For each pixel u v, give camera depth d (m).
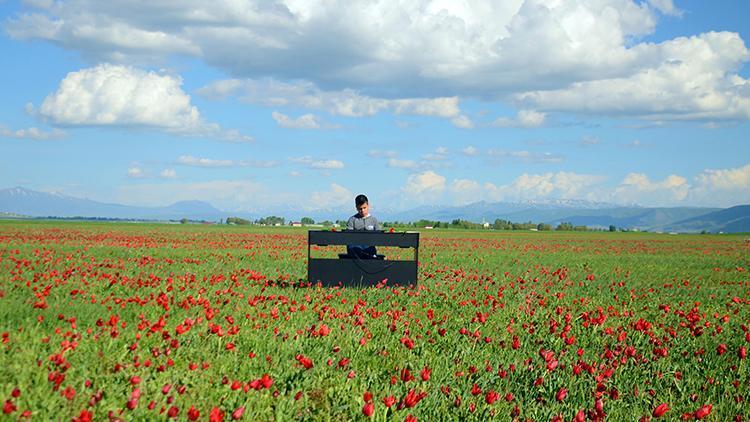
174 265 19.56
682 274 24.28
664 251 44.78
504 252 36.28
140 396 5.74
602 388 6.85
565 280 19.73
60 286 12.85
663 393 7.59
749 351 9.83
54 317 9.23
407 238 15.44
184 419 5.41
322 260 15.37
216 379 6.72
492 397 6.25
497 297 14.09
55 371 6.14
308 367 6.71
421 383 7.14
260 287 14.54
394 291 14.38
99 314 9.80
